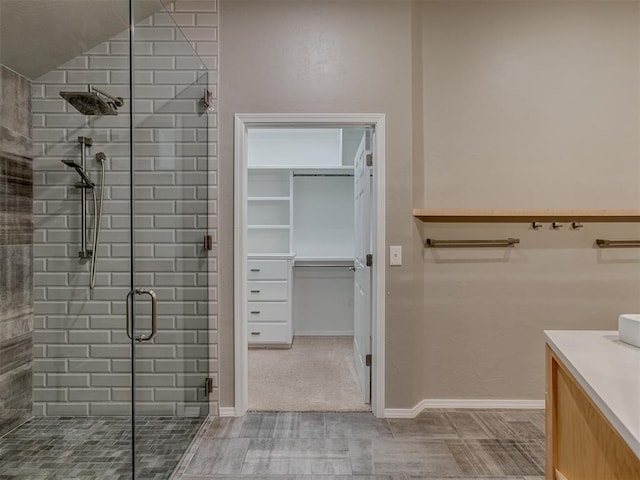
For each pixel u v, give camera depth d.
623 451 0.80
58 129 1.97
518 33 2.31
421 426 2.11
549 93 2.33
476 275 2.34
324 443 1.94
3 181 1.92
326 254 4.11
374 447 1.91
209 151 2.20
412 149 2.22
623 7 2.31
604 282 2.36
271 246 3.98
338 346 3.64
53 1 1.76
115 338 1.94
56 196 2.00
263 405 2.36
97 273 1.96
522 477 1.68
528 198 2.34
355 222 3.04
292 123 2.21
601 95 2.33
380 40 2.21
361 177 2.67
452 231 2.33
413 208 2.23
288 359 3.26
